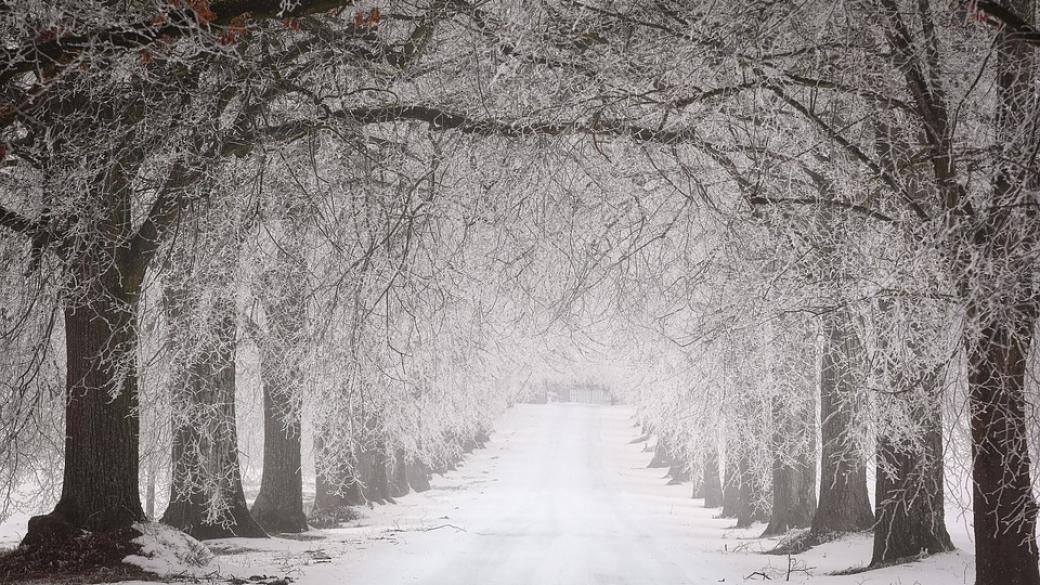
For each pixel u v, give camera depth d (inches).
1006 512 469.1
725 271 743.1
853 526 989.8
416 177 748.6
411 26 757.3
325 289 714.2
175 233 668.1
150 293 874.8
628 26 602.5
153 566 666.2
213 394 898.7
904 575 691.4
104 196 629.9
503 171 708.0
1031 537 474.0
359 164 711.1
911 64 505.0
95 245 642.8
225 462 925.2
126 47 450.0
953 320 422.3
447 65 723.4
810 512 1212.5
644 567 839.7
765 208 651.5
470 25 651.5
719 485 1846.7
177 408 834.8
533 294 866.1
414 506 1756.9
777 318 653.3
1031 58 451.5
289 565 780.6
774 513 1219.9
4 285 707.4
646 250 870.4
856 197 584.1
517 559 892.0
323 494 1496.1
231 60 544.4
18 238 701.9
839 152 612.1
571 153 691.4
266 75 624.7
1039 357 459.2
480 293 860.6
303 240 762.2
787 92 587.8
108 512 708.7
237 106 668.7
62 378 813.2
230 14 453.1
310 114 671.8
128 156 639.1
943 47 511.8
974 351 434.6
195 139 649.6
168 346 796.6
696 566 853.8
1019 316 418.3
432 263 724.0
